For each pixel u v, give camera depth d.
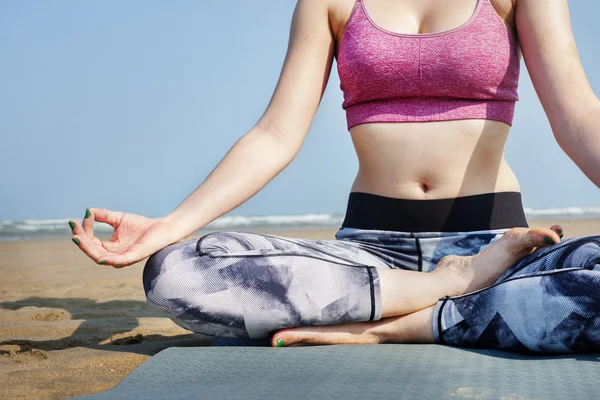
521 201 2.39
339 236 2.45
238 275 2.05
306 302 2.07
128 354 2.41
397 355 1.95
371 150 2.35
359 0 2.41
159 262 2.08
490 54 2.24
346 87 2.40
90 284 4.95
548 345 1.92
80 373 2.16
